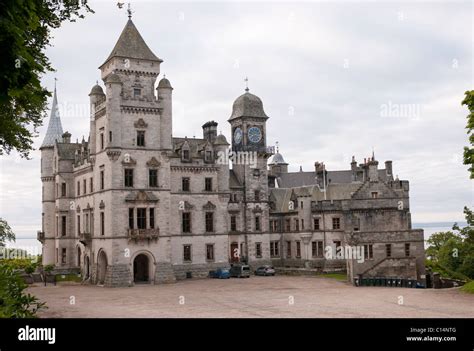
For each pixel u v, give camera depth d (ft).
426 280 204.44
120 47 218.38
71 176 264.52
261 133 277.85
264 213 271.49
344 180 319.47
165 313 121.70
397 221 248.73
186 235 244.01
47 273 238.07
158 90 226.38
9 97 37.81
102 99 224.12
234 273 243.40
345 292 166.61
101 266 220.84
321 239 257.14
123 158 213.66
